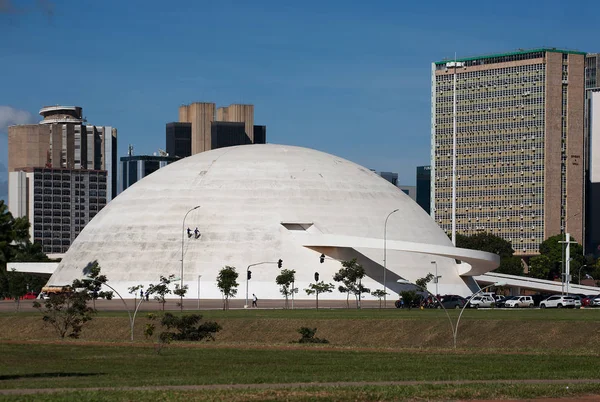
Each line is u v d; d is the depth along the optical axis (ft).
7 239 358.02
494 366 288.92
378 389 223.30
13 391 225.15
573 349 359.66
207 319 465.47
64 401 205.36
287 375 265.75
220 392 219.20
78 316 481.46
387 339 418.10
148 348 369.30
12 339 423.64
